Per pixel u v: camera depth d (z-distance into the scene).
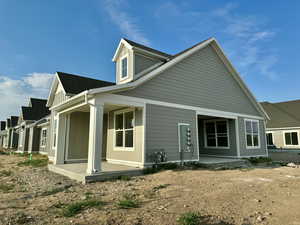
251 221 2.90
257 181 5.67
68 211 3.36
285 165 10.91
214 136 13.59
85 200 4.08
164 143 8.63
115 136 9.79
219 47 11.80
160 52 11.01
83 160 10.82
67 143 10.45
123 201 3.80
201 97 10.70
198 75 10.77
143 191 4.77
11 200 4.27
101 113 6.84
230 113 12.25
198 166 9.16
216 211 3.32
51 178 7.03
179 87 9.71
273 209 3.39
